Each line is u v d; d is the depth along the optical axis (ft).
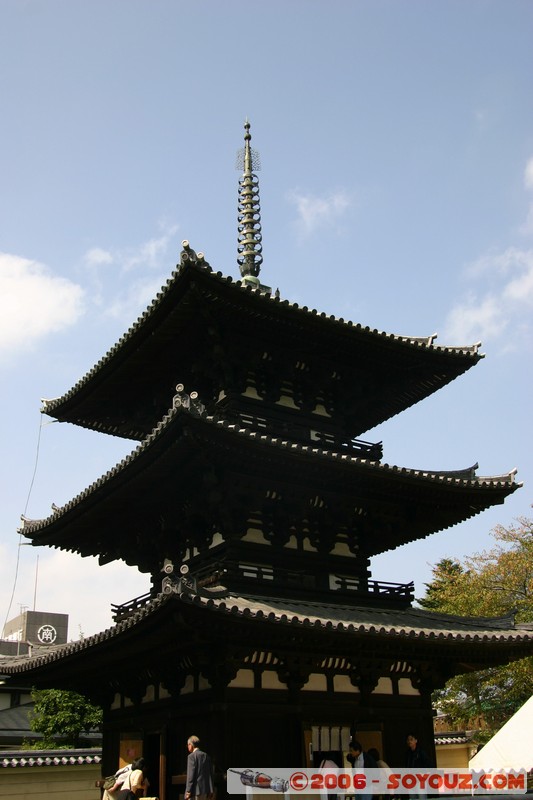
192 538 95.96
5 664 112.06
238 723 78.18
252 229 123.13
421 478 94.94
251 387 102.27
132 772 76.59
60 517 106.22
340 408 110.22
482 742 169.17
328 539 97.35
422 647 86.79
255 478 88.79
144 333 99.45
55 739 189.37
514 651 94.17
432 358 108.27
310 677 85.71
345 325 99.45
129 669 93.50
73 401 115.34
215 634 74.33
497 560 188.24
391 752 88.79
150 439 83.10
